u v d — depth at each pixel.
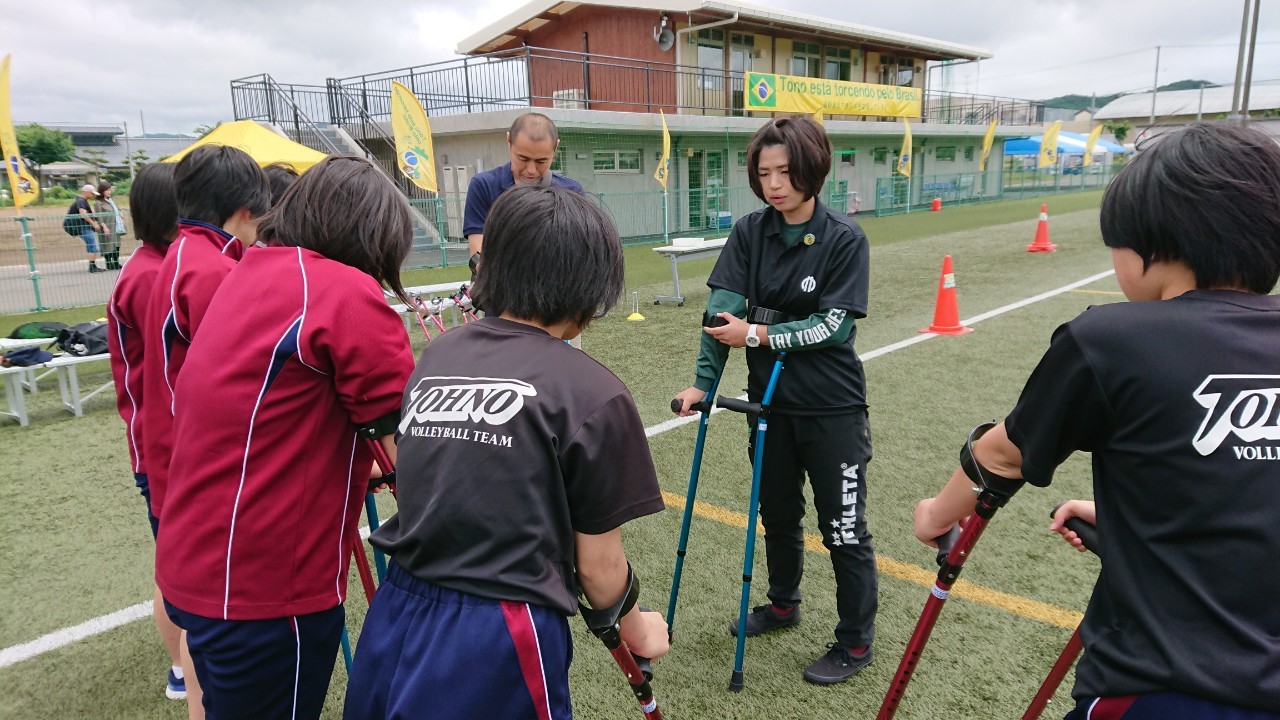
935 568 3.20
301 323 1.45
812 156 2.15
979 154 31.08
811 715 2.33
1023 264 11.89
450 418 1.26
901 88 23.30
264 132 12.02
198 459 1.48
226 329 1.50
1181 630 1.01
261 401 1.45
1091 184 38.56
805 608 2.93
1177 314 1.06
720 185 20.81
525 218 1.29
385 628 1.27
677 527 3.60
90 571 3.30
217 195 1.95
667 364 6.55
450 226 17.06
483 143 16.75
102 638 2.81
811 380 2.31
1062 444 1.15
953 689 2.43
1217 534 0.99
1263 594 0.98
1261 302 1.07
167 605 1.55
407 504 1.28
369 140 18.44
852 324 2.26
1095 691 1.10
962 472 1.36
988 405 5.25
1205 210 1.04
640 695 1.46
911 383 5.79
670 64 20.08
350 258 1.60
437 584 1.23
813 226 2.27
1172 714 1.00
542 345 1.29
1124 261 1.17
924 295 9.42
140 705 2.45
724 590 3.06
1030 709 1.58
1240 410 1.00
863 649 2.52
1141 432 1.05
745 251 2.43
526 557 1.20
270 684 1.54
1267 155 1.05
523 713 1.18
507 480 1.20
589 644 2.75
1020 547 3.34
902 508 3.75
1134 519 1.07
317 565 1.55
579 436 1.21
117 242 12.67
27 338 5.98
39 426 5.31
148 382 1.89
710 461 4.43
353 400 1.50
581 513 1.25
